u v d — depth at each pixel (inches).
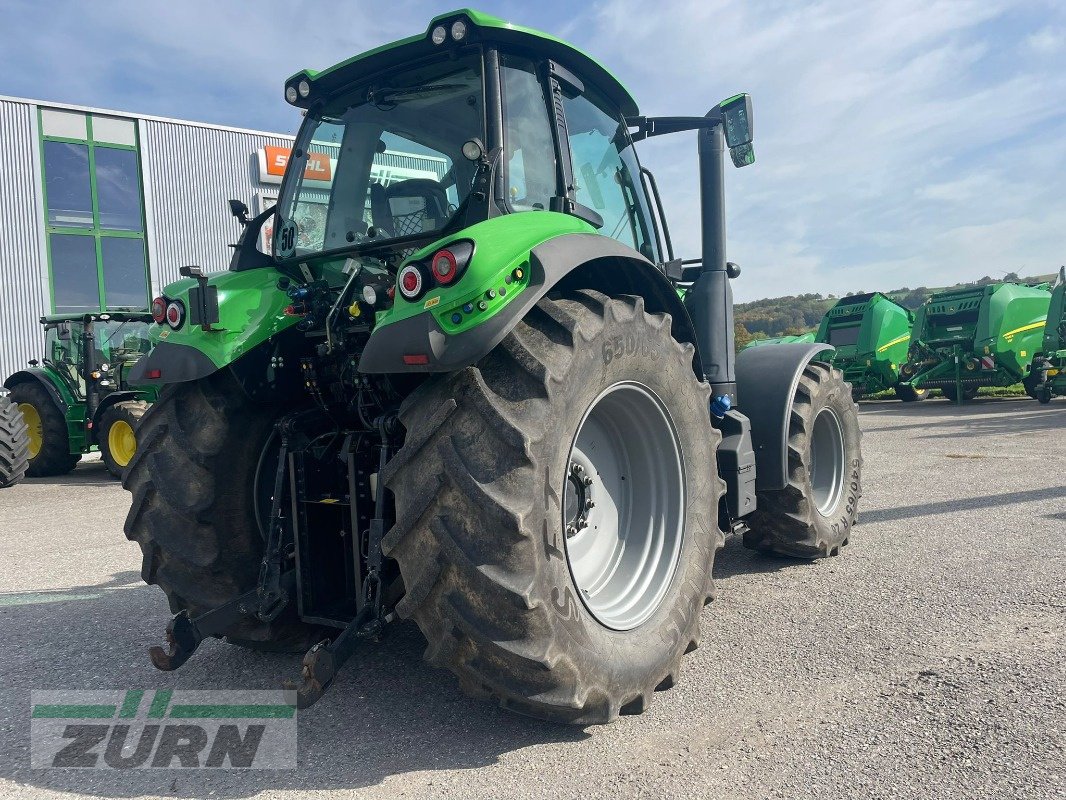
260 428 107.3
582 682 80.3
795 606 129.2
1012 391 677.9
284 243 116.6
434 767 80.1
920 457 302.8
